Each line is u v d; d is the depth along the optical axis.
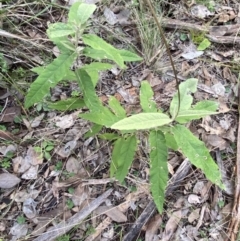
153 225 0.58
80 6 0.41
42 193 0.57
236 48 0.73
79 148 0.60
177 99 0.46
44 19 0.67
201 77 0.69
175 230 0.58
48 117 0.61
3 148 0.59
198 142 0.44
